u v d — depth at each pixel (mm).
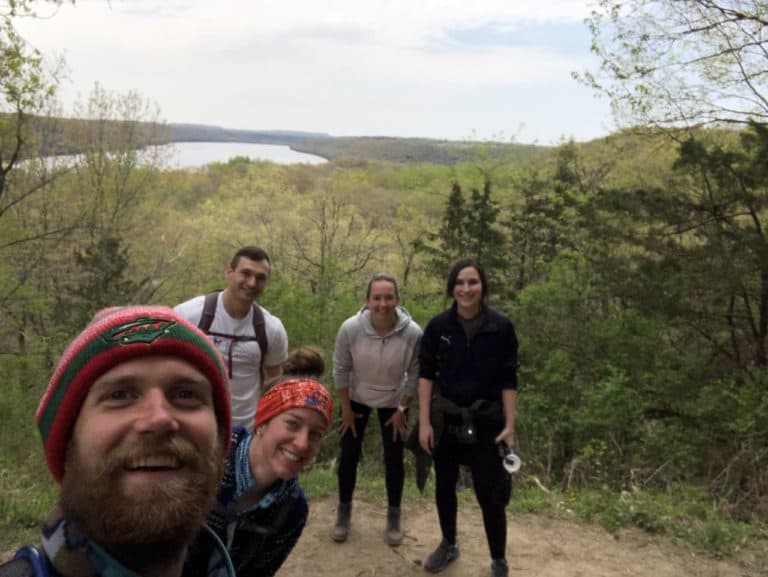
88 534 830
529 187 22422
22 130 16125
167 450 857
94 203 23047
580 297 13578
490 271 19750
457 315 3891
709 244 12273
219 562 1143
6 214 18781
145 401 875
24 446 9141
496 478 3844
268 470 1875
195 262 26672
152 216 26719
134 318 912
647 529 4938
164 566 870
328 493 5453
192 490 869
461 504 5453
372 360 4355
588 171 21906
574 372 12281
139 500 824
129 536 815
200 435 900
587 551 4590
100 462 836
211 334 3730
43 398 906
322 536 4641
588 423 8945
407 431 4523
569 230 19312
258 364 3836
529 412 10109
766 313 12445
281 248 22750
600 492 5871
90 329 903
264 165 45812
